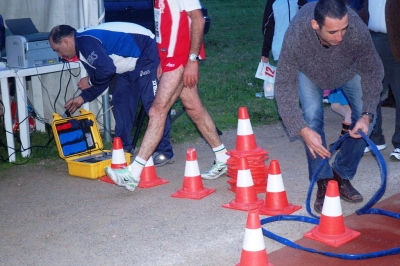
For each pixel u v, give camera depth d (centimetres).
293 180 573
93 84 623
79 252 435
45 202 543
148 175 577
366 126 445
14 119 737
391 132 728
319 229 436
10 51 649
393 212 474
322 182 483
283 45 441
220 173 583
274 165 489
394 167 598
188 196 533
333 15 390
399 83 604
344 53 431
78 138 658
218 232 458
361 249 417
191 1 515
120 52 606
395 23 576
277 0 778
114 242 449
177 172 616
